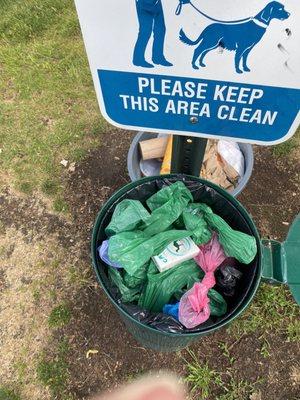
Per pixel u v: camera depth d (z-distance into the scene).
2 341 1.74
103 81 1.08
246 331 1.72
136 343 1.72
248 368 1.66
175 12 0.85
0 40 2.65
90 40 0.95
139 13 0.87
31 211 2.04
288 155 2.16
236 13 0.84
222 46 0.92
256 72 0.97
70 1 2.80
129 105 1.16
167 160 1.87
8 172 2.16
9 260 1.92
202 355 1.69
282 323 1.74
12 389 1.65
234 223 1.44
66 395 1.64
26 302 1.82
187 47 0.94
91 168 2.16
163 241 1.29
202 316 1.22
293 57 0.91
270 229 1.96
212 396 1.62
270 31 0.86
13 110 2.36
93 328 1.75
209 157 1.90
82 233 1.97
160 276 1.29
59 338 1.74
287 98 1.04
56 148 2.22
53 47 2.60
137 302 1.33
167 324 1.22
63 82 2.45
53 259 1.91
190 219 1.34
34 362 1.70
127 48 0.96
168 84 1.06
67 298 1.81
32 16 2.74
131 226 1.32
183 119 1.18
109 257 1.25
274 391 1.62
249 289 1.26
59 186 2.10
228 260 1.40
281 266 1.44
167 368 1.67
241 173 1.88
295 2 0.79
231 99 1.07
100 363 1.69
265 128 1.16
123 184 2.12
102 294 1.81
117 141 2.24
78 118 2.32
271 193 2.06
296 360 1.67
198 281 1.34
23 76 2.48
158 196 1.37
